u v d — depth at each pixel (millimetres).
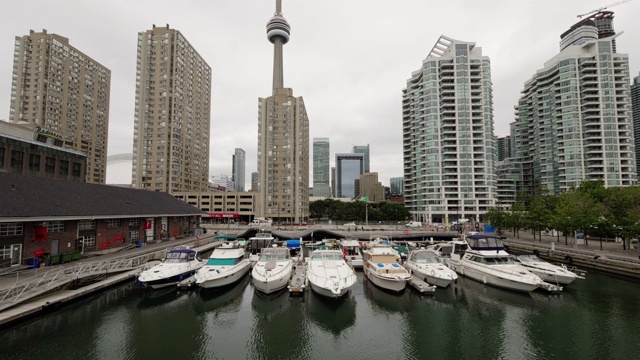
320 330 17266
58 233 27500
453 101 99250
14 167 40344
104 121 126750
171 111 107500
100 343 15406
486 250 27969
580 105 97750
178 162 109500
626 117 95062
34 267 23797
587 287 24312
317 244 44906
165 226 46250
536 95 111125
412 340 16219
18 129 45031
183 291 23062
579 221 36250
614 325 17672
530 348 15352
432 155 99188
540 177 108625
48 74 104625
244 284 25297
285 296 22203
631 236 31188
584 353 14812
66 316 18469
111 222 34250
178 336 16375
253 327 17547
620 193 40094
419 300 21797
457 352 15039
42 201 26812
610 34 149750
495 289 23922
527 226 47062
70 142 111375
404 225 74250
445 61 101562
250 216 108062
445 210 94500
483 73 99688
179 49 110562
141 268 26125
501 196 115375
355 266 30906
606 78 95875
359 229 63375
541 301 21484
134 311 19469
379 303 21250
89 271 22688
